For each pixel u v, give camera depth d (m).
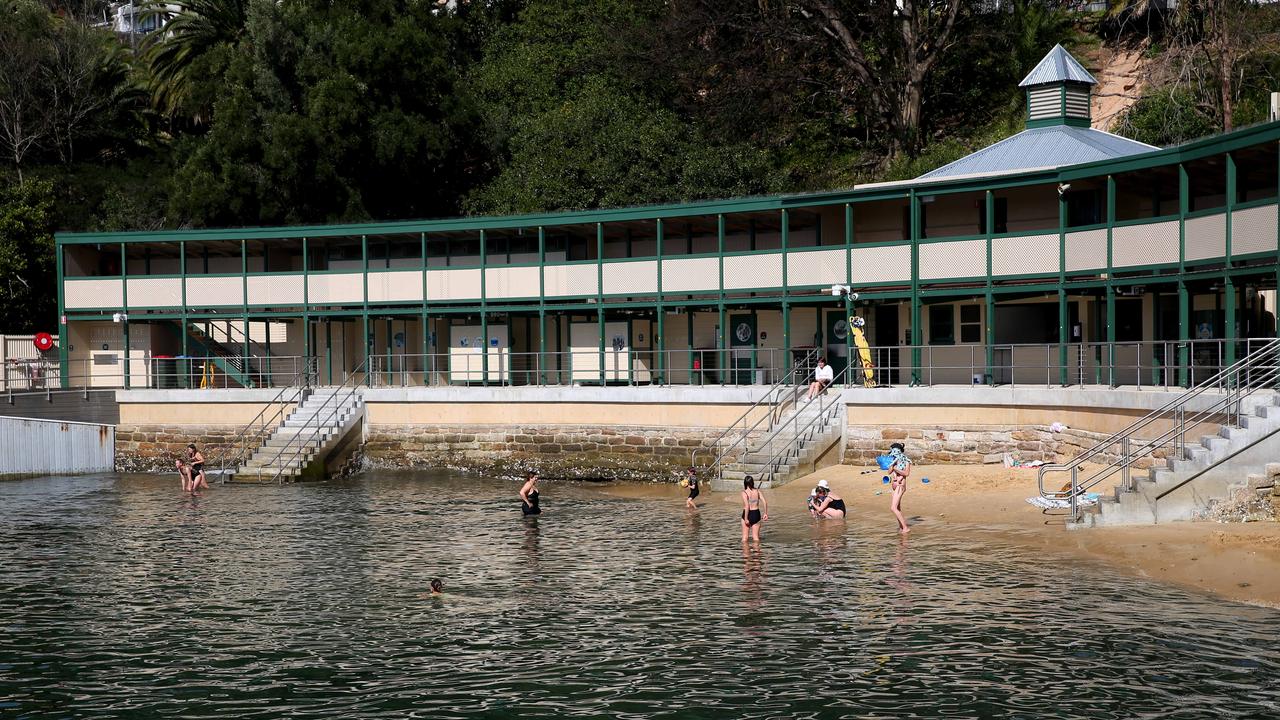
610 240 46.62
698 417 39.31
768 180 57.75
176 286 47.91
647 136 56.97
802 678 17.53
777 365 43.94
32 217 60.88
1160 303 36.09
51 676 18.34
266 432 43.03
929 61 61.41
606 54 65.69
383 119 61.09
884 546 26.17
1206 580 21.73
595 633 20.06
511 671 18.22
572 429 41.12
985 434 34.94
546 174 57.88
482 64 70.81
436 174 64.69
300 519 32.16
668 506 33.34
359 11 66.00
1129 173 34.75
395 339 49.94
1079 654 18.06
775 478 34.78
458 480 40.44
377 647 19.59
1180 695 16.31
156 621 21.33
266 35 61.56
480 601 22.39
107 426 45.09
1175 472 25.84
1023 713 15.91
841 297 39.12
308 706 16.91
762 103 64.69
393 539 28.92
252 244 49.09
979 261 37.41
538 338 48.41
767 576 23.70
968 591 21.84
